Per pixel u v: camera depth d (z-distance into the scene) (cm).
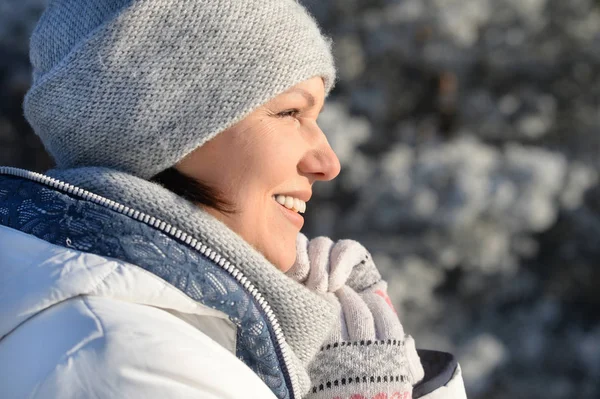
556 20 764
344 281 154
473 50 729
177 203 120
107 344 98
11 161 858
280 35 127
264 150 128
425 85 762
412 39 704
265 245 133
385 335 145
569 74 799
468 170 603
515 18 724
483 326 711
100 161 127
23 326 102
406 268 622
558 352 735
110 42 122
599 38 765
